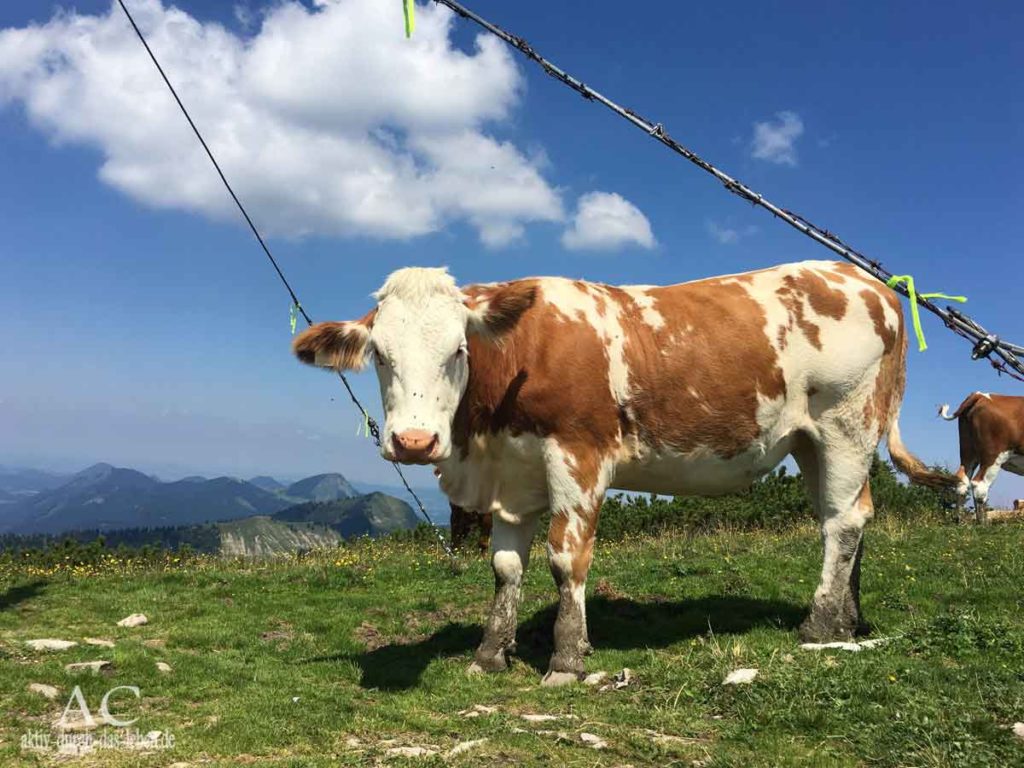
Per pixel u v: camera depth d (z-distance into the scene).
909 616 3.31
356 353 2.64
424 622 3.73
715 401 2.90
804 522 6.32
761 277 3.12
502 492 2.90
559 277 3.02
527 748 1.93
